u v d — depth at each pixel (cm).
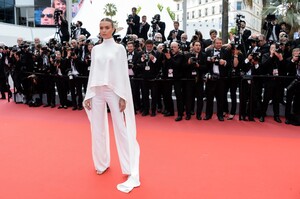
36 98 911
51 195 330
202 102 718
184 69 706
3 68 1012
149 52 741
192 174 389
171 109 758
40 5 2708
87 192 338
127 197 326
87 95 380
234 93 718
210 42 811
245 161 439
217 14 4016
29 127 645
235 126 657
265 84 693
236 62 694
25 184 358
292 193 336
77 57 827
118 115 372
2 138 559
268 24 855
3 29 1948
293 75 680
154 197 325
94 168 410
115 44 372
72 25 1077
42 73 895
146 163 429
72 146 508
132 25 1020
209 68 701
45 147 503
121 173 393
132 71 779
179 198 323
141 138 560
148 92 758
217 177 380
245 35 841
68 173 392
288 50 699
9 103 959
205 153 473
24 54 917
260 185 357
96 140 383
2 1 2606
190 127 646
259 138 564
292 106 695
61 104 869
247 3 1546
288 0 1540
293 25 1477
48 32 2328
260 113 723
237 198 324
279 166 420
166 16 1288
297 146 516
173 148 499
